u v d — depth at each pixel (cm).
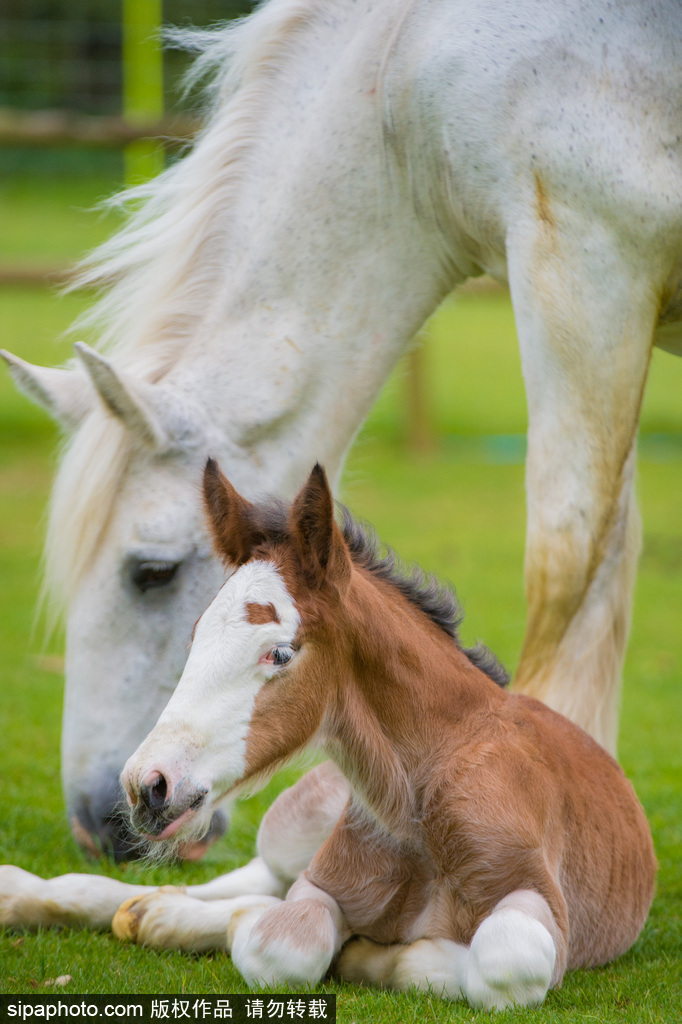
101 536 680
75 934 580
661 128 658
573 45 660
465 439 2553
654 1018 479
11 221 4456
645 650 1345
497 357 3428
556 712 633
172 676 678
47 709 1091
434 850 525
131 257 734
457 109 680
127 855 688
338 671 516
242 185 723
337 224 712
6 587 1552
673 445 2495
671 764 962
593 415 662
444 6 696
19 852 725
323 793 614
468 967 488
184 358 709
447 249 732
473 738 536
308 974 500
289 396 705
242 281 711
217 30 778
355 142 709
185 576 674
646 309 670
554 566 663
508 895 509
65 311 3469
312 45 729
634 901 589
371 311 728
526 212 666
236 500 516
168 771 456
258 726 482
